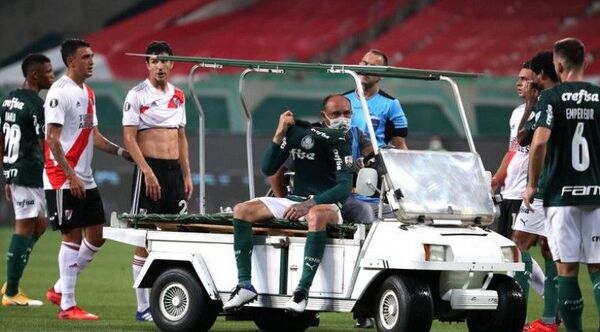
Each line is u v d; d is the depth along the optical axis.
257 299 28.62
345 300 27.20
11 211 78.19
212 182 73.25
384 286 26.92
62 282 33.91
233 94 90.19
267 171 29.31
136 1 118.19
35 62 37.91
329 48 111.19
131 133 34.53
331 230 27.81
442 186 27.88
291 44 112.38
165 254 29.84
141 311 33.53
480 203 28.08
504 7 111.19
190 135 73.75
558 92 26.84
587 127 26.81
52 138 33.69
